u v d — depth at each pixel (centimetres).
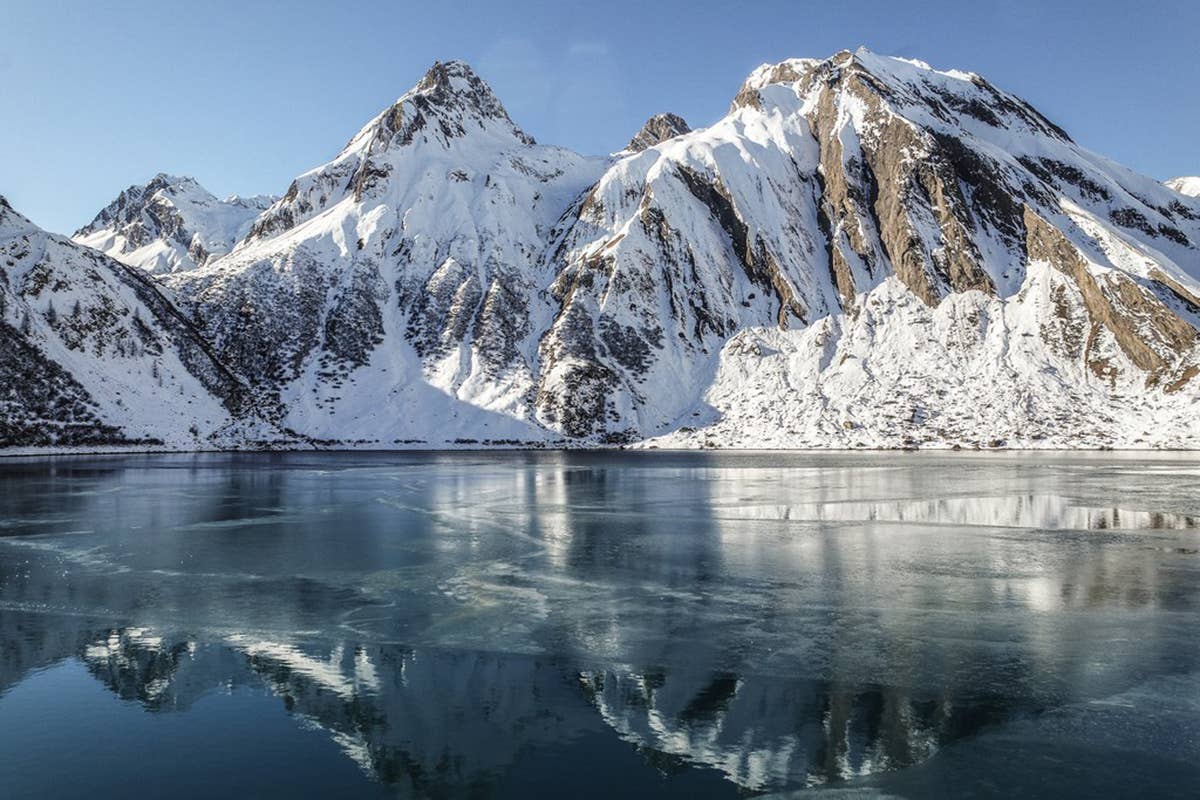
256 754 1121
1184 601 1958
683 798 989
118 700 1332
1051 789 1016
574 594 2070
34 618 1848
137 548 2784
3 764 1084
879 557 2562
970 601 1972
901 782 1036
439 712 1273
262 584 2205
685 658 1538
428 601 2000
